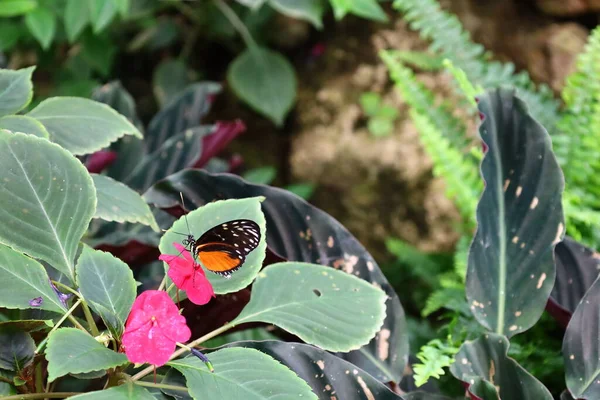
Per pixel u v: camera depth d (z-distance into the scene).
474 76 1.76
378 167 2.51
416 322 1.69
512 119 1.46
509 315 1.42
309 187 2.47
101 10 2.01
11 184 1.31
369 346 1.42
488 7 2.45
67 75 2.51
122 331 1.30
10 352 1.30
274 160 2.72
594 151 1.62
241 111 2.80
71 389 1.51
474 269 1.43
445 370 1.53
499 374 1.38
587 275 1.47
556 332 1.53
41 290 1.30
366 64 2.61
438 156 1.66
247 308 1.35
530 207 1.44
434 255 1.97
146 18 2.70
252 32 2.71
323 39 2.68
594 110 1.65
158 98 2.68
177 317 1.27
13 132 1.33
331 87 2.63
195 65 2.90
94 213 1.33
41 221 1.32
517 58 2.43
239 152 2.72
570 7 2.38
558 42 2.39
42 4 2.33
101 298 1.31
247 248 1.32
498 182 1.45
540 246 1.43
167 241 1.35
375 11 2.25
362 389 1.35
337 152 2.57
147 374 1.34
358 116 2.58
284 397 1.28
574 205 1.60
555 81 2.37
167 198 1.43
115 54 2.81
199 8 2.71
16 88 1.39
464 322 1.53
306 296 1.35
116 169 1.62
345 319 1.34
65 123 1.39
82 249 1.36
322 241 1.44
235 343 1.35
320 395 1.35
